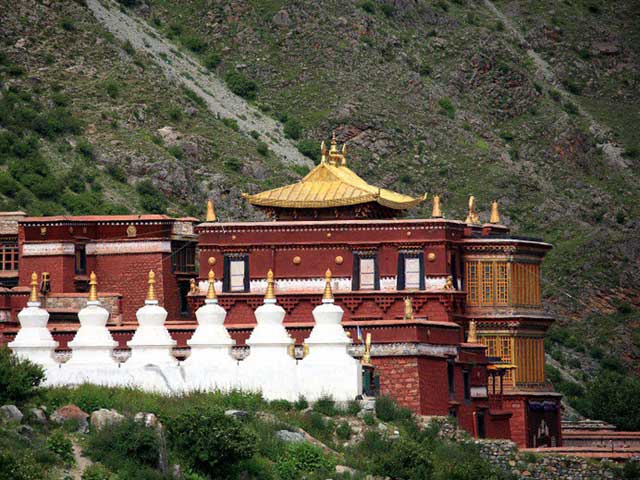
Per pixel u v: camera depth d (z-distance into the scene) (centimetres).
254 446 18550
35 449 17512
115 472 17700
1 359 19088
